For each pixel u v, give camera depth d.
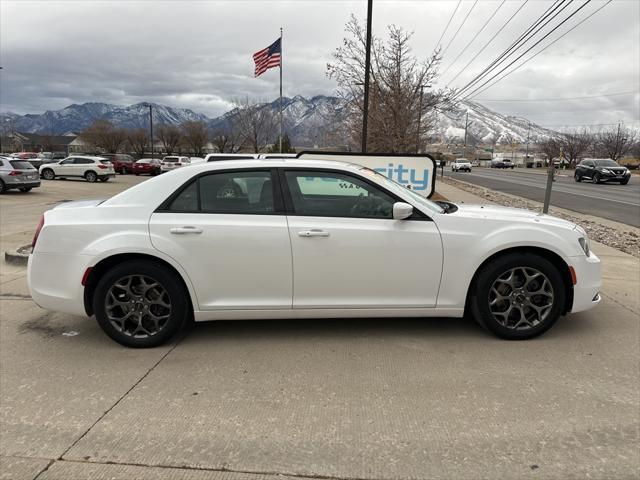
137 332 3.98
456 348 3.96
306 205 4.00
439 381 3.42
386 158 9.76
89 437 2.79
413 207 3.99
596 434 2.78
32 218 13.12
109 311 3.93
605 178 29.83
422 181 9.77
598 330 4.35
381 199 4.04
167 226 3.86
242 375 3.53
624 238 9.66
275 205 3.98
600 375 3.49
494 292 4.04
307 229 3.88
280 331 4.35
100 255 3.83
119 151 82.75
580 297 4.08
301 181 4.04
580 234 4.12
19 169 21.34
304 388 3.33
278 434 2.80
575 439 2.73
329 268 3.92
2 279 6.28
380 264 3.94
